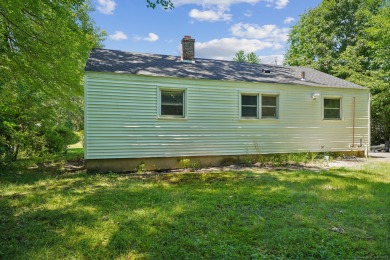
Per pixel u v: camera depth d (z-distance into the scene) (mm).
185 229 3363
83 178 6727
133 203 4488
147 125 8062
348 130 10977
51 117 10086
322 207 4211
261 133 9562
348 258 2652
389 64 14133
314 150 10383
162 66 9133
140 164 8094
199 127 8688
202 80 8672
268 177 6766
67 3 7039
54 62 7242
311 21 21500
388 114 15469
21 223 3588
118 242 2994
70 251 2799
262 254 2713
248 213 3961
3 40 6703
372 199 4664
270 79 9922
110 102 7629
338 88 10680
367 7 18453
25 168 8320
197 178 6793
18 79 7711
